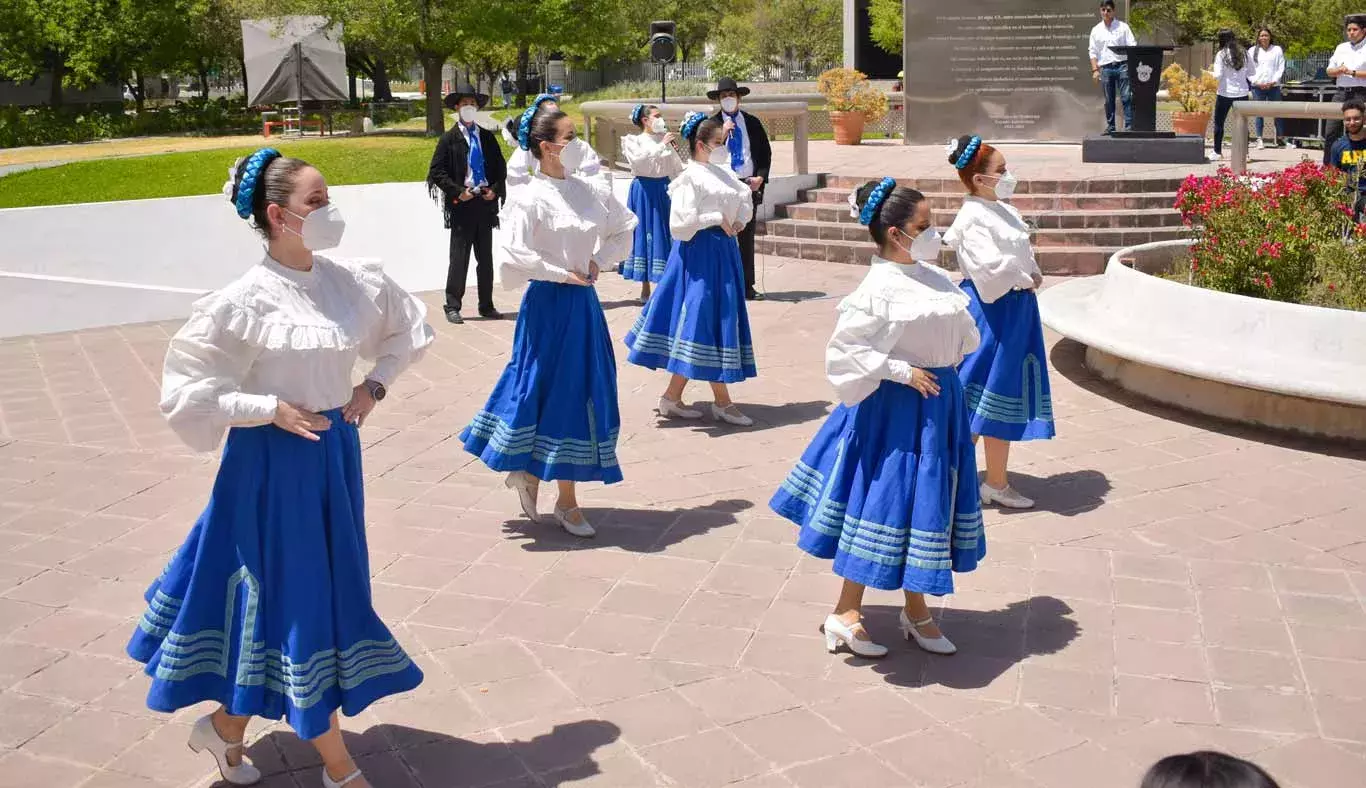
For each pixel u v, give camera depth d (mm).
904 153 16703
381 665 3764
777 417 7707
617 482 5961
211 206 12562
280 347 3518
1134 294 8172
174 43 38906
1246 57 15930
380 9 28703
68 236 11742
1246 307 7355
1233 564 5449
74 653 4816
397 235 12805
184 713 4398
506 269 5668
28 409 8133
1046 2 17031
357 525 3787
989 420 5988
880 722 4246
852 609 4688
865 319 4328
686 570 5492
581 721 4277
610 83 50062
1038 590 5250
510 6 29406
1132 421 7484
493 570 5512
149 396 8414
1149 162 14391
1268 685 4441
